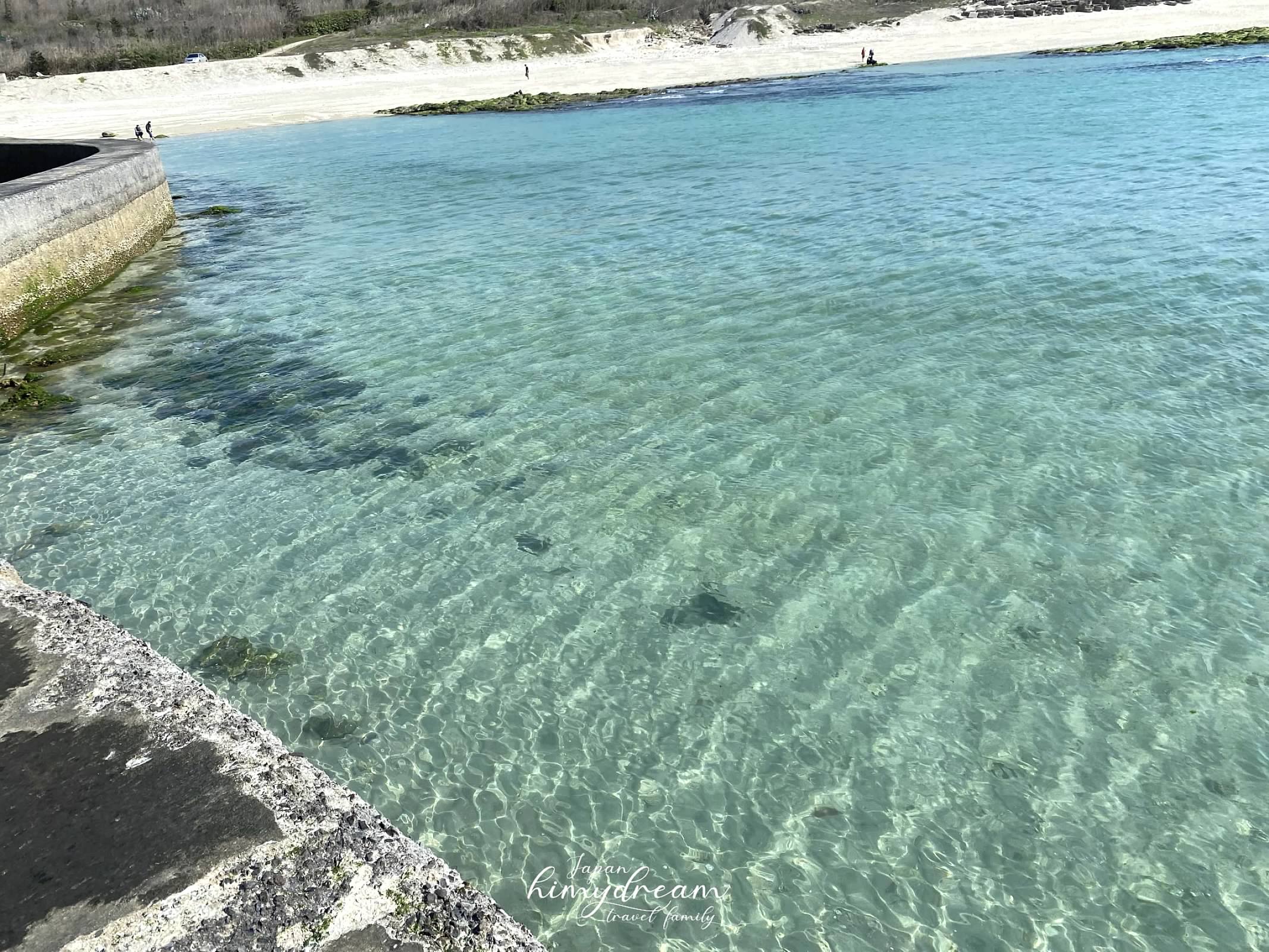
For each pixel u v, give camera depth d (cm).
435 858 280
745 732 531
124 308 1480
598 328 1213
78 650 362
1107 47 5009
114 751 304
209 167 3234
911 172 2144
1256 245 1328
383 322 1305
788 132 3050
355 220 2114
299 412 1010
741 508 762
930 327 1130
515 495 807
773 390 980
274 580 702
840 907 421
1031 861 442
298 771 301
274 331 1301
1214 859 439
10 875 257
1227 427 831
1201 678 550
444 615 652
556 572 694
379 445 916
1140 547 674
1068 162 2069
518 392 1023
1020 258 1383
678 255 1575
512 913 421
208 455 919
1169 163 1955
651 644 610
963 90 3819
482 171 2738
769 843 457
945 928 409
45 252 1443
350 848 271
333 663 606
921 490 770
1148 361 981
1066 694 545
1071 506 730
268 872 259
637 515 763
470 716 553
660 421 927
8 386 1116
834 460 827
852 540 707
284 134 4112
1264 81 3222
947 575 658
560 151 3064
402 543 745
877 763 504
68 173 1638
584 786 496
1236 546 667
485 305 1359
